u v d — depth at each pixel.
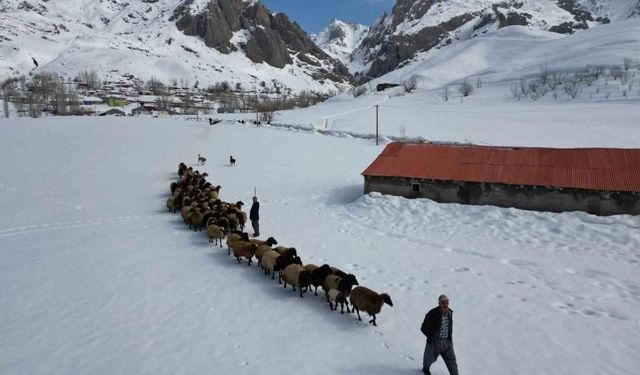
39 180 37.03
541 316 14.26
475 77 175.62
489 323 13.84
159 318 14.02
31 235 23.22
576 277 17.25
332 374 11.28
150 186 35.34
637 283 16.53
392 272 17.89
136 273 17.69
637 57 130.62
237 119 84.19
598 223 22.36
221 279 17.25
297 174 39.69
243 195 32.66
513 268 18.27
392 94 162.88
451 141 57.91
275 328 13.51
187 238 22.55
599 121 68.75
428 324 10.75
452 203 26.89
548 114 79.25
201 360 11.77
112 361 11.70
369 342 12.78
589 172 24.92
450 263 18.89
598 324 13.73
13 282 16.84
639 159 25.19
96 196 32.09
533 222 23.31
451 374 10.60
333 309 14.78
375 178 28.97
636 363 11.68
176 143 54.19
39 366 11.49
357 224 25.08
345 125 75.31
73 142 53.44
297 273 15.52
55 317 14.07
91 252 20.27
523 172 26.17
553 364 11.69
